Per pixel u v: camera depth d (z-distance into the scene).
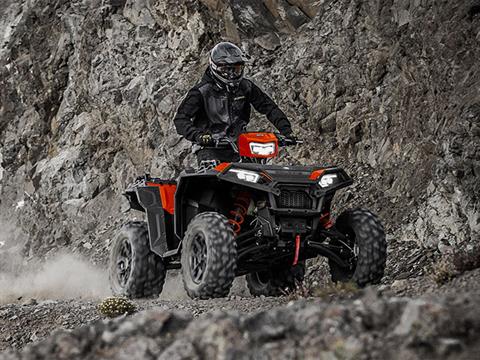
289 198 14.80
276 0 28.59
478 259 10.67
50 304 18.34
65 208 36.41
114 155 36.34
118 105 34.56
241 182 14.59
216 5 30.95
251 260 15.56
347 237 15.05
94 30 37.00
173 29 33.25
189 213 16.47
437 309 6.48
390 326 6.81
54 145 39.97
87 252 32.97
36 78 41.34
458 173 16.58
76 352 7.55
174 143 30.11
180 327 7.57
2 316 16.98
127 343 7.32
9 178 43.59
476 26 18.16
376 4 23.52
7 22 49.25
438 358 6.12
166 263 17.95
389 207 20.09
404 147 21.02
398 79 22.14
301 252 15.41
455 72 18.28
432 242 17.55
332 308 7.03
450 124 17.55
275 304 12.46
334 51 25.12
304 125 25.36
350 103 24.06
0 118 44.44
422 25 20.38
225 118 17.20
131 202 18.95
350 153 23.52
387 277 17.19
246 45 29.58
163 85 32.12
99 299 20.77
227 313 7.70
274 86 26.98
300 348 6.71
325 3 27.31
